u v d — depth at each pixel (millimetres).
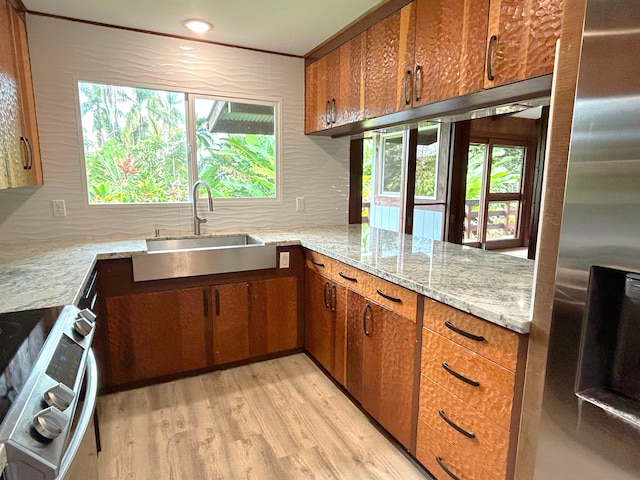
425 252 2135
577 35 904
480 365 1288
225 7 2119
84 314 1250
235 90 2787
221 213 2879
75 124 2393
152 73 2533
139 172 2629
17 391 769
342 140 3236
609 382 943
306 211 3174
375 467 1698
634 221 798
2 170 1651
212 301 2426
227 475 1643
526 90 1524
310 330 2645
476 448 1333
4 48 1800
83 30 2332
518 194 5711
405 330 1645
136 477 1621
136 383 2320
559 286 964
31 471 665
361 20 2238
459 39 1607
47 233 2418
